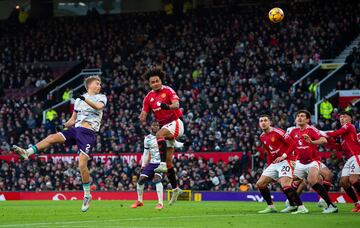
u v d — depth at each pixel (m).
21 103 67.06
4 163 57.25
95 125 23.67
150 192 48.66
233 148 52.25
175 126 25.84
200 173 50.22
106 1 85.75
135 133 57.31
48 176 54.66
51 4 87.25
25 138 60.50
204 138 54.25
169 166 26.92
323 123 51.59
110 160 55.34
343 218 22.95
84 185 23.52
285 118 53.41
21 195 52.75
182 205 35.41
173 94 25.62
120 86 66.75
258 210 29.50
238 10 75.00
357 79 59.50
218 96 60.47
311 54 65.00
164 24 76.19
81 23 79.31
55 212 27.41
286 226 19.56
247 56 66.31
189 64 67.88
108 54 74.94
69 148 56.75
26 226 19.48
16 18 82.19
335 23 67.75
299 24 68.94
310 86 59.47
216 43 70.50
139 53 72.25
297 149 27.62
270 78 61.38
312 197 43.31
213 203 39.28
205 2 81.00
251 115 56.09
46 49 77.69
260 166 49.38
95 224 20.11
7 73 75.50
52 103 68.19
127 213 26.05
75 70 74.31
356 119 52.00
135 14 81.75
